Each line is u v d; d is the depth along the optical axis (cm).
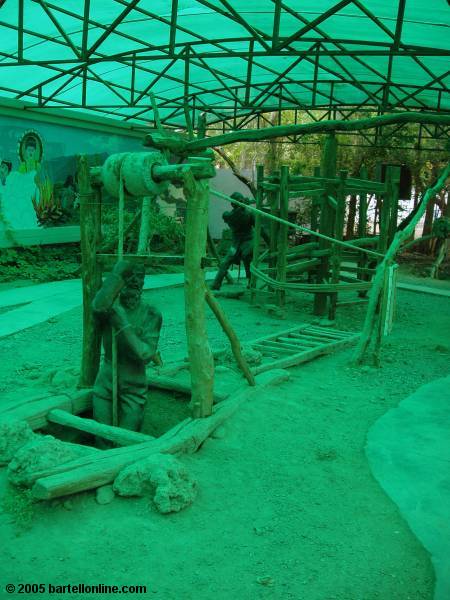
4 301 1177
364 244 1273
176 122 2200
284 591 329
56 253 1745
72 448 441
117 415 528
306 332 966
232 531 384
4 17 1135
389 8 995
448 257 2362
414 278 1917
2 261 1530
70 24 1190
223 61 1499
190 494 410
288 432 545
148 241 548
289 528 391
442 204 2444
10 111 1538
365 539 382
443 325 1165
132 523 382
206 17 1166
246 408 577
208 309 1214
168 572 340
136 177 479
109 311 493
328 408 620
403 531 393
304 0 1014
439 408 623
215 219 2609
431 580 344
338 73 1529
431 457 502
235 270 1819
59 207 1773
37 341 887
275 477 460
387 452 510
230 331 590
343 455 506
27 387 623
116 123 1928
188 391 607
